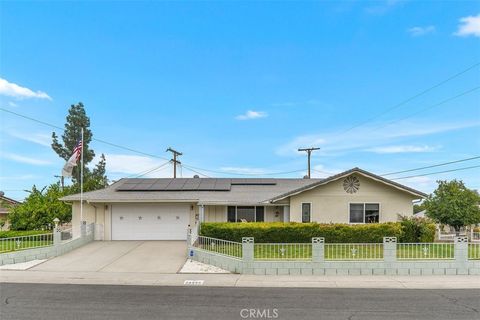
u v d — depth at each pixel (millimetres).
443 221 31703
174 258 18375
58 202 29344
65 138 52562
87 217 25859
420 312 9898
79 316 9375
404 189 23609
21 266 16609
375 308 10258
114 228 25797
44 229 28375
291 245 15984
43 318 9203
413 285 13336
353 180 24031
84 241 23031
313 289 12672
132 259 18172
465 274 15164
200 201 24734
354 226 20875
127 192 27188
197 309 10062
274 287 13000
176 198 25375
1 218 42531
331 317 9414
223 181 30609
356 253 16172
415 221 21516
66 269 16062
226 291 12352
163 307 10258
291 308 10219
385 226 20891
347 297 11523
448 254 15680
